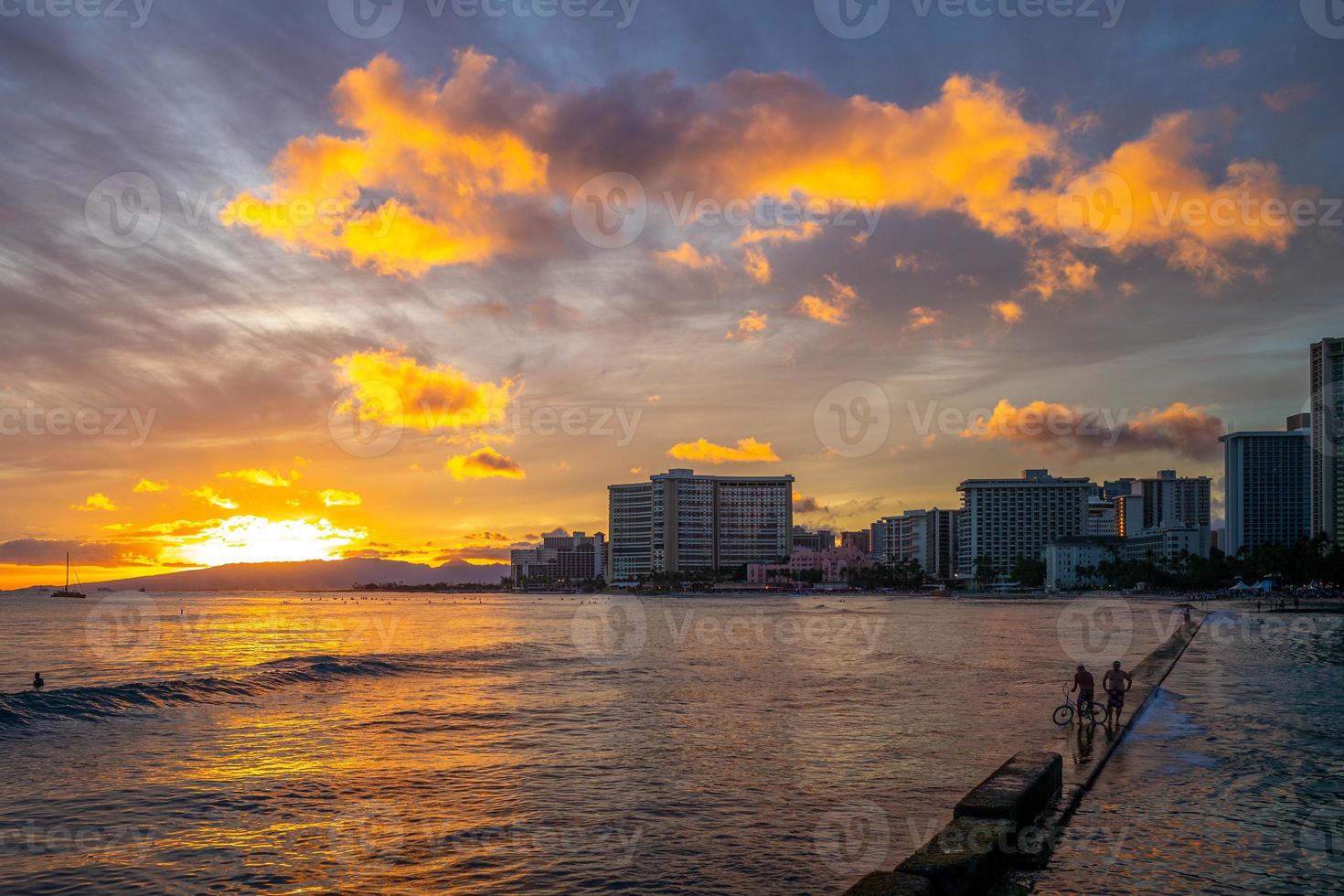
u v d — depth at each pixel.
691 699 43.69
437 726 35.91
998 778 18.70
